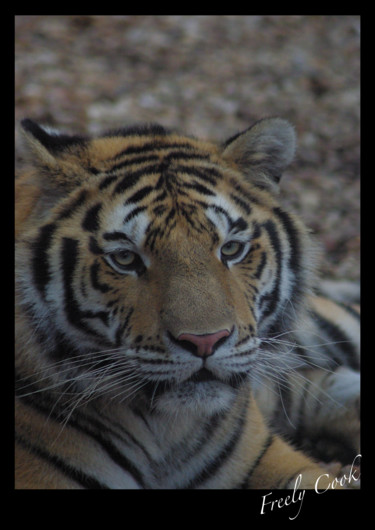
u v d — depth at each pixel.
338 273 12.91
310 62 20.95
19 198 6.83
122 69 18.94
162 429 7.03
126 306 6.26
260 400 9.29
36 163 6.53
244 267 6.64
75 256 6.36
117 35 20.55
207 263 6.27
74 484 6.72
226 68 19.94
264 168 7.23
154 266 6.25
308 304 7.46
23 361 6.58
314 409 9.49
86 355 6.50
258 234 6.77
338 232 14.34
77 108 16.14
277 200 7.30
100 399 6.76
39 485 6.59
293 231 7.23
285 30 22.58
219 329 6.01
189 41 20.91
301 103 19.05
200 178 6.74
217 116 17.62
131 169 6.67
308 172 16.52
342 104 19.25
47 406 6.68
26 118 6.78
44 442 6.68
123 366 6.34
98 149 6.91
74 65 18.36
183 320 5.97
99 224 6.38
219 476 7.43
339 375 9.56
